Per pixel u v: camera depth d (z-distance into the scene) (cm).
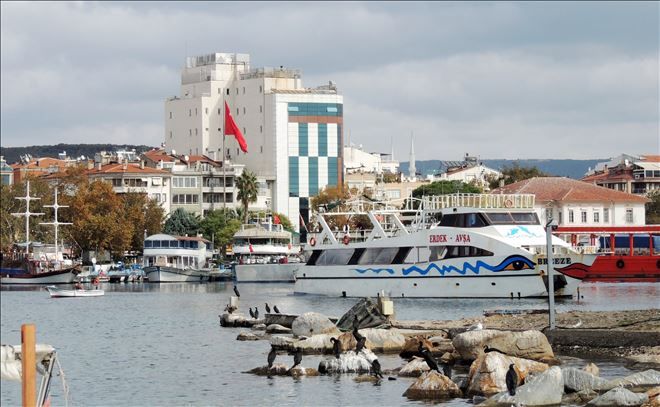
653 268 17462
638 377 6562
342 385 7250
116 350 9956
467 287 13738
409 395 6769
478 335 7744
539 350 7544
